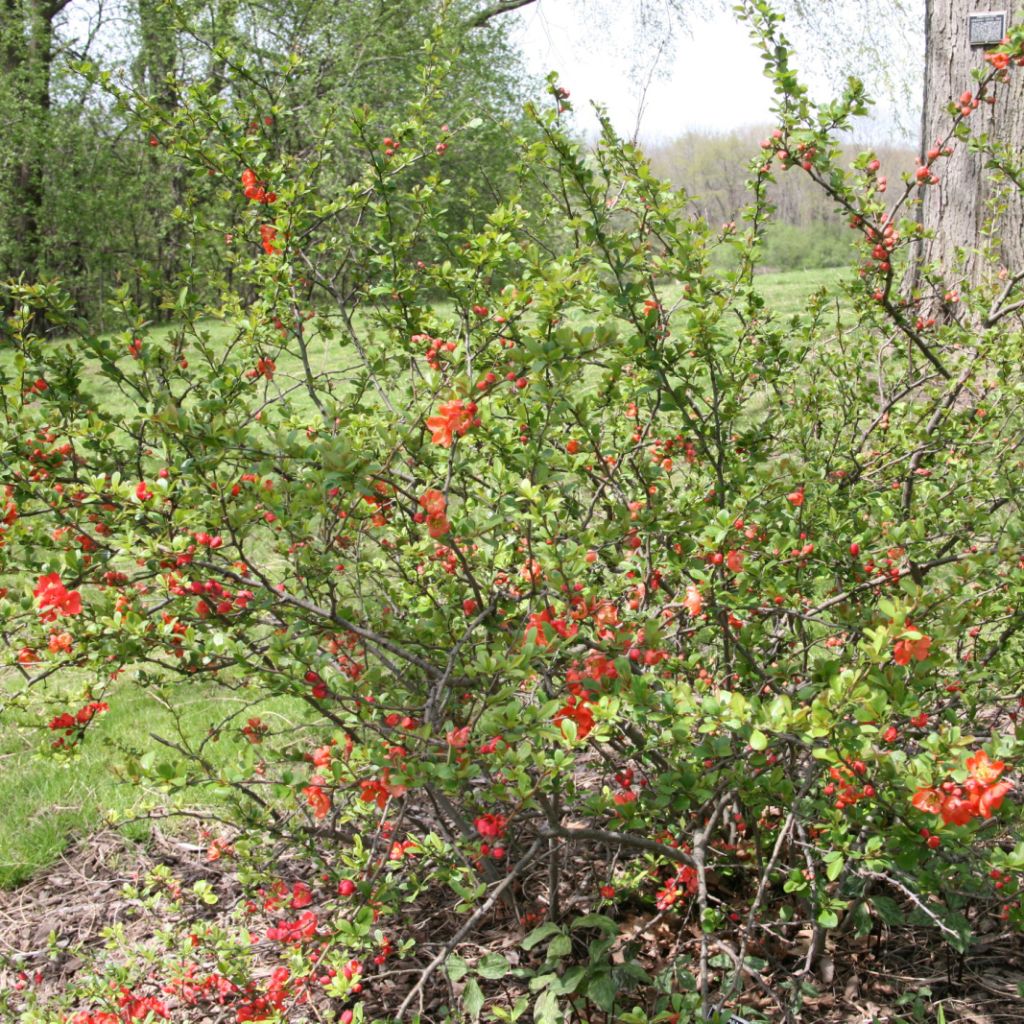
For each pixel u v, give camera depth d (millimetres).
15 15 18594
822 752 1780
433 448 2705
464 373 2525
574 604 2080
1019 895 2025
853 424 3438
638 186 2553
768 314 3322
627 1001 2357
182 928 2564
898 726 2145
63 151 19938
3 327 2492
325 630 2314
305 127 8586
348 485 1954
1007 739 1878
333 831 2732
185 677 2717
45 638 2432
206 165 3275
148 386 2633
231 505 2279
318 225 3328
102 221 20172
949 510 2984
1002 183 3971
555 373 2029
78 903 3119
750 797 2107
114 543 2314
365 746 2162
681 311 2715
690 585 2297
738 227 3195
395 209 3154
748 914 2418
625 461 2801
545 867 2828
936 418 3225
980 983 2371
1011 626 2584
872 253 3061
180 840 3389
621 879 2445
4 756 3924
